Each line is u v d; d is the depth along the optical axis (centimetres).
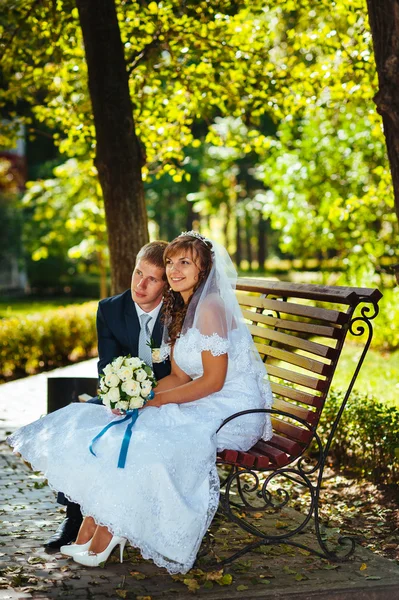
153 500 380
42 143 3588
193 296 432
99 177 743
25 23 849
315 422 428
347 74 843
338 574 396
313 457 655
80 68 919
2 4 841
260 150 953
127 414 410
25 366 1320
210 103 927
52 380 696
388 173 988
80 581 383
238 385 429
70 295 3531
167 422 409
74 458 390
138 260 465
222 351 417
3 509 514
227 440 420
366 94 845
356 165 1485
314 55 915
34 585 377
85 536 412
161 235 4088
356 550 434
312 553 425
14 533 461
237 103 904
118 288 736
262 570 402
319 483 423
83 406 431
